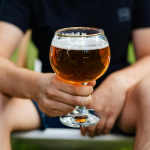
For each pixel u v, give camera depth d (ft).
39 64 7.70
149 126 3.75
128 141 4.78
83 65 3.08
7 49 5.37
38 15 5.81
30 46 12.87
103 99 4.57
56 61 3.21
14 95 4.18
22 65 8.31
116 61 5.97
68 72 3.17
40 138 4.87
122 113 4.57
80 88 3.46
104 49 3.20
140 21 6.03
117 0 5.75
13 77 4.09
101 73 3.33
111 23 5.81
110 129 4.64
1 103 4.29
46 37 5.85
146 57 5.65
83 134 4.79
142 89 4.17
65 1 5.73
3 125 4.16
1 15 5.64
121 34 5.86
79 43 3.06
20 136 4.91
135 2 6.01
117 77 4.77
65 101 3.56
